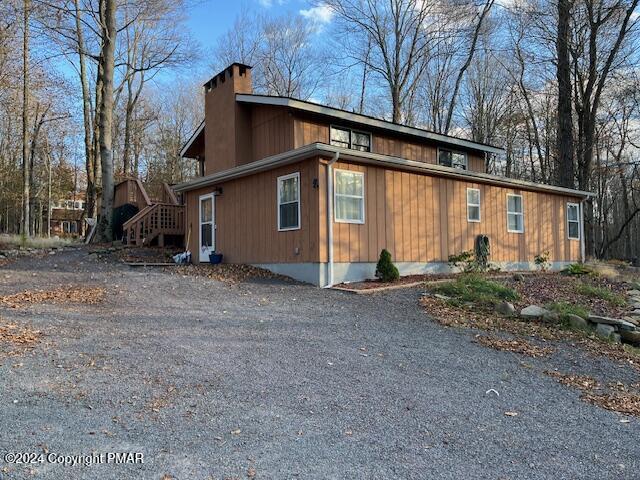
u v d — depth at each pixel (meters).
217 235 12.96
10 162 30.31
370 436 3.22
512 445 3.20
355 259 10.20
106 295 8.09
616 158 26.02
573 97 21.05
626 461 3.04
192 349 5.14
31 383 3.98
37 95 22.61
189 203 14.34
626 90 20.86
